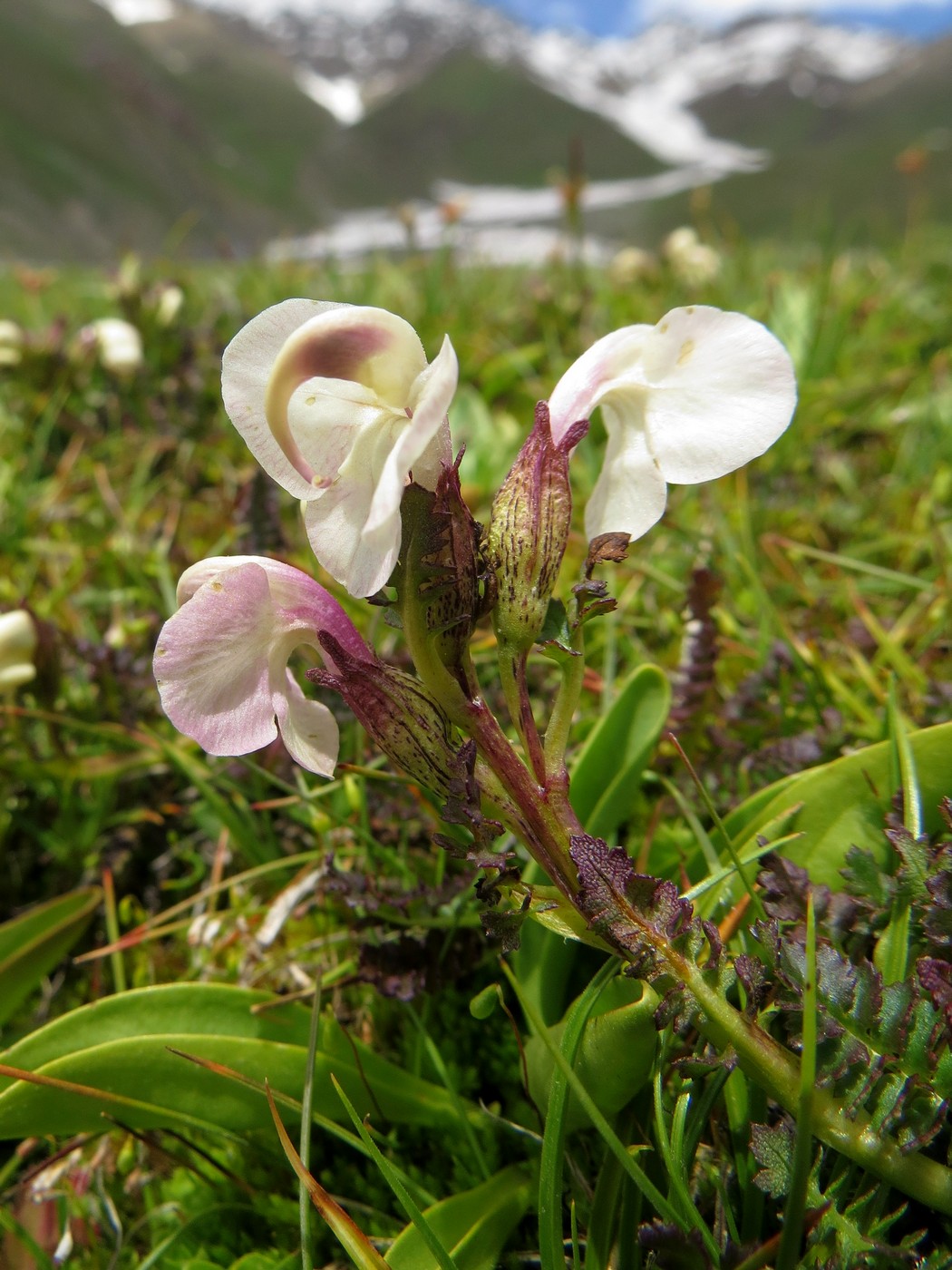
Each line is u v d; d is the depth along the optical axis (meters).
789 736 0.13
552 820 0.07
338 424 0.08
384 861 0.12
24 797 0.15
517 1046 0.10
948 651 0.15
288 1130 0.10
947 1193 0.06
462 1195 0.08
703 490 0.20
